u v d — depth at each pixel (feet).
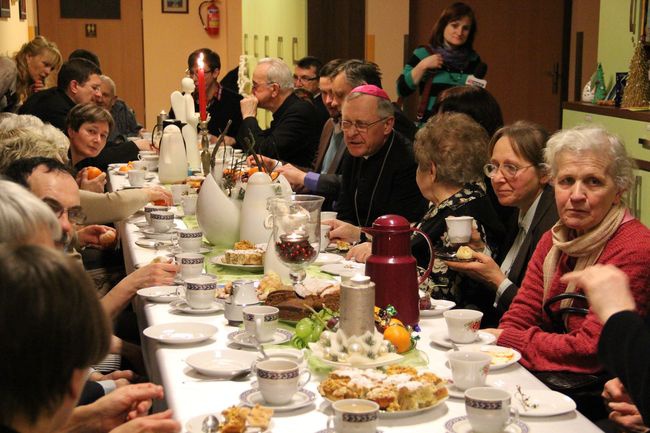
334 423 5.22
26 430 3.94
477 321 7.07
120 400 6.17
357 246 10.12
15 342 3.78
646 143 17.49
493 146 9.64
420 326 7.70
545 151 8.10
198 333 7.26
